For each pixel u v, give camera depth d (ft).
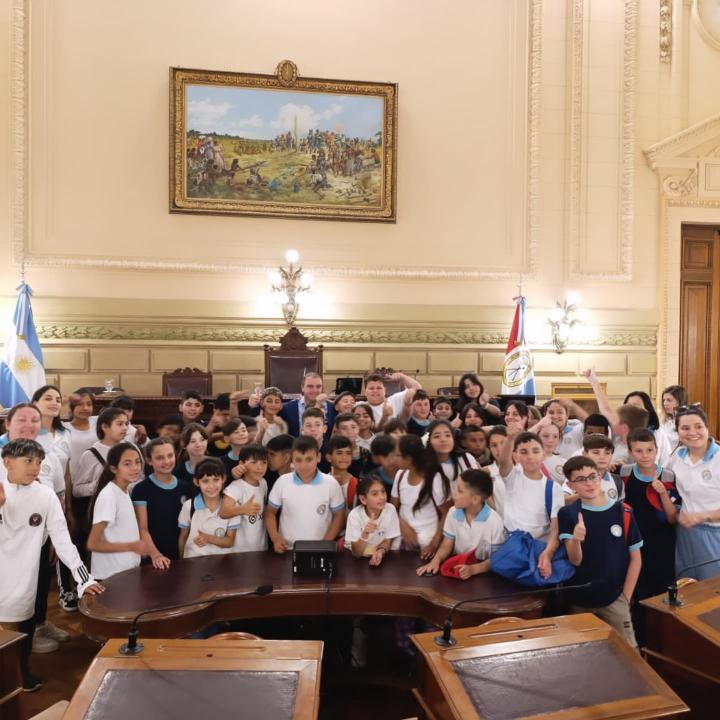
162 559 10.07
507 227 25.91
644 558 11.21
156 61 23.80
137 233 23.85
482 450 13.46
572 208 26.05
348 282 25.12
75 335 23.61
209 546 10.64
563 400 15.83
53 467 12.36
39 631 11.67
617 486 10.85
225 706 5.54
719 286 27.40
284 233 24.71
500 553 9.54
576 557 9.29
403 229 25.39
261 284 24.59
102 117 23.56
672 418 17.33
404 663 10.85
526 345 25.30
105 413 13.12
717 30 26.78
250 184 24.32
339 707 9.91
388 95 24.77
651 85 26.61
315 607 9.04
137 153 23.77
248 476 11.22
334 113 24.64
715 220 26.86
